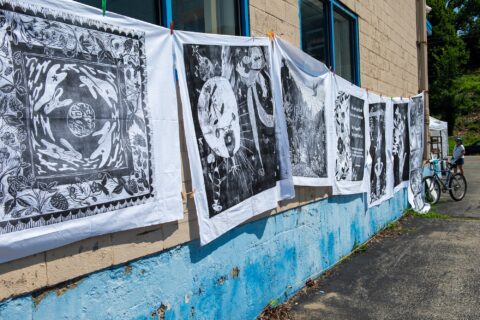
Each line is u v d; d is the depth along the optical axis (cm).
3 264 202
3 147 198
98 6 273
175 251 305
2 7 198
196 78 319
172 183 290
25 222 205
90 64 237
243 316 378
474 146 3644
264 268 412
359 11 702
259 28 430
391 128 783
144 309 279
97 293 248
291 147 447
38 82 212
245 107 373
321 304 442
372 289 484
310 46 564
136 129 263
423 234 750
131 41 262
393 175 803
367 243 686
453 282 498
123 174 254
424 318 407
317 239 523
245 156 370
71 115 226
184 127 306
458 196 1190
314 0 574
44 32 215
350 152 603
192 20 360
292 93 451
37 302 218
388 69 847
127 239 265
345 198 612
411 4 1026
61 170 221
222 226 339
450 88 4975
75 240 228
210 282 339
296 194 474
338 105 563
